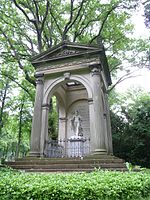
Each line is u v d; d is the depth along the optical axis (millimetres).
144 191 5832
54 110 20297
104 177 5922
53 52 13484
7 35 18453
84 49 12805
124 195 5098
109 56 20312
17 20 18656
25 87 20297
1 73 18781
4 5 17875
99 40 14164
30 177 5977
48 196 4449
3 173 7254
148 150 17516
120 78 20969
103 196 4703
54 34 20219
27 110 24750
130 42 20031
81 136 14844
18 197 4555
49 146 12492
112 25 19641
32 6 19000
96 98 11484
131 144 18078
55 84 13047
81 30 19828
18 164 10047
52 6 18703
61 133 15414
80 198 4457
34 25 18906
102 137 10664
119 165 8766
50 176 6176
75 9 18453
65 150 14281
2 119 25516
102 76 13094
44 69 13438
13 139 36844
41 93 12992
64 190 4520
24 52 19312
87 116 15586
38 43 18422
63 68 12977
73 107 16328
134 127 18594
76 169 8758
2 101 24797
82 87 16359
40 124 12297
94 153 10344
